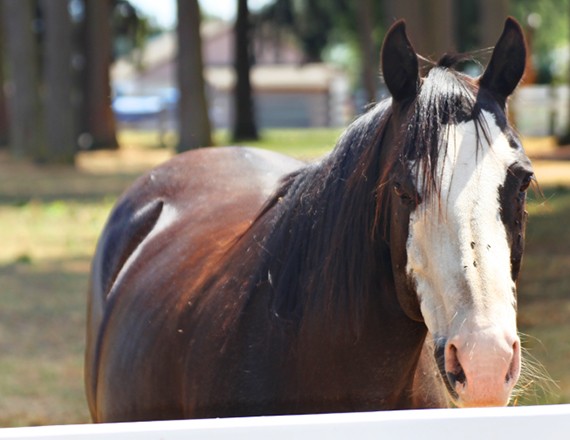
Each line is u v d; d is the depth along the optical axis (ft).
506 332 11.57
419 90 13.43
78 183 97.04
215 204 18.88
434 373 15.31
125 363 17.25
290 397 14.23
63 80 116.98
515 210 12.48
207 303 15.58
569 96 142.92
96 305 20.38
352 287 13.91
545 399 28.32
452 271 11.92
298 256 14.58
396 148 12.92
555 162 99.40
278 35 190.29
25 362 36.94
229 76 311.68
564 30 220.43
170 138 188.85
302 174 15.37
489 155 12.41
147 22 175.01
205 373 14.93
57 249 61.16
